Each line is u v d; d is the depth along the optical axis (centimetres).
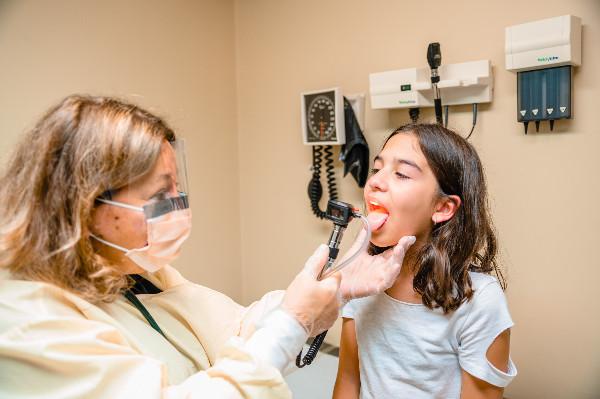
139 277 104
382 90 169
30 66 156
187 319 100
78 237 76
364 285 94
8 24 150
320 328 88
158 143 81
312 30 199
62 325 72
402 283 105
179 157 93
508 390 161
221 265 225
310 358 98
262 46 217
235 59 227
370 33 182
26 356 68
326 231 204
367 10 182
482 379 95
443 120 164
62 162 77
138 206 81
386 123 181
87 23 170
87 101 82
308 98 187
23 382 69
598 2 133
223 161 224
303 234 212
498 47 152
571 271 146
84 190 76
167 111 197
